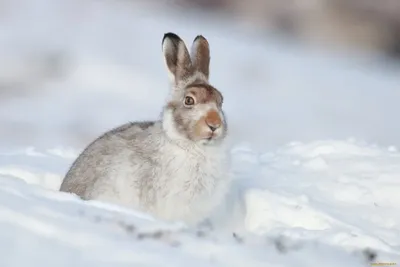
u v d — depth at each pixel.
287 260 8.23
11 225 7.45
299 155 14.72
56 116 36.50
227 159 11.19
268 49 57.69
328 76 51.62
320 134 37.16
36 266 6.66
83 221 8.09
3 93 40.53
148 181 10.88
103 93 42.22
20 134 32.72
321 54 59.47
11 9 59.28
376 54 59.88
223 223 11.36
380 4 60.53
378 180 12.97
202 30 61.41
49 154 15.02
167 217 10.82
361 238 9.99
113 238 7.68
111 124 35.56
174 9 68.31
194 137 10.73
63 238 7.39
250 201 11.70
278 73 50.84
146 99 41.69
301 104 43.75
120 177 11.02
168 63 11.53
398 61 59.16
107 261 7.02
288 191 12.45
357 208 12.10
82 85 43.28
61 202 8.85
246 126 37.31
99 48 51.50
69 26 56.75
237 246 8.22
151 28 59.06
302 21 63.12
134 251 7.38
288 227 10.97
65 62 46.94
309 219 11.25
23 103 38.88
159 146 10.95
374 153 14.53
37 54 48.06
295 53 58.25
